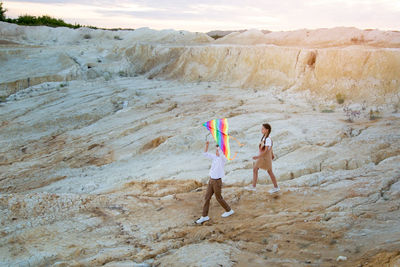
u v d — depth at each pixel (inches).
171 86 864.9
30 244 224.5
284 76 728.3
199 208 279.7
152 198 308.2
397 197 254.1
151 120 572.4
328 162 339.9
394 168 306.8
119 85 896.3
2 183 395.9
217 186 251.0
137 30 1662.2
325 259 189.0
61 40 1637.6
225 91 759.7
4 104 783.7
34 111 711.1
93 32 1761.8
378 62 590.2
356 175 307.3
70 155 475.8
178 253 208.8
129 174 378.0
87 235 239.6
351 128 431.8
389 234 200.2
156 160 417.7
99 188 351.3
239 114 557.9
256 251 205.6
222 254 202.7
